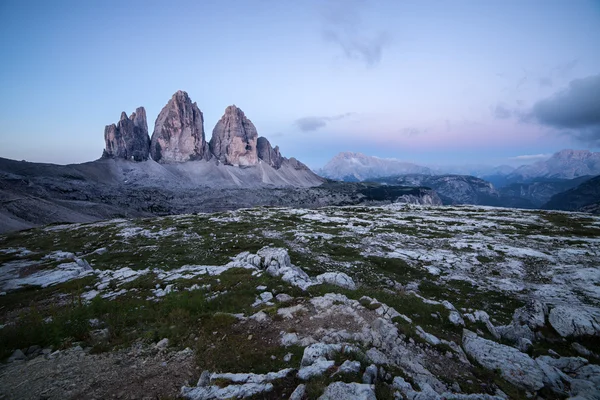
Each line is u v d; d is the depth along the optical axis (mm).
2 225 110062
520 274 35812
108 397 9297
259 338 13266
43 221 139875
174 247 50438
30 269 30578
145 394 9453
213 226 72812
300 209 116062
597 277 32344
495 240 53812
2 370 11039
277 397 8945
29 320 16344
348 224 73750
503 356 13602
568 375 13242
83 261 34250
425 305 20062
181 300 17969
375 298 19219
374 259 42250
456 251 46469
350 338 12977
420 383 10477
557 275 34531
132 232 64750
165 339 13211
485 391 10969
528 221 75125
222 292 20266
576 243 50500
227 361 11375
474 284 32281
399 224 72938
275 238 57375
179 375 10578
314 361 10711
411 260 41688
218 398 8922
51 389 9758
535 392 11430
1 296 22656
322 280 25344
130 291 21719
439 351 13320
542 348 16047
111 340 13336
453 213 94312
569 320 18266
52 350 12594
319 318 14992
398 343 12969
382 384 9703
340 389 8664
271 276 24281
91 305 17500
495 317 23938
